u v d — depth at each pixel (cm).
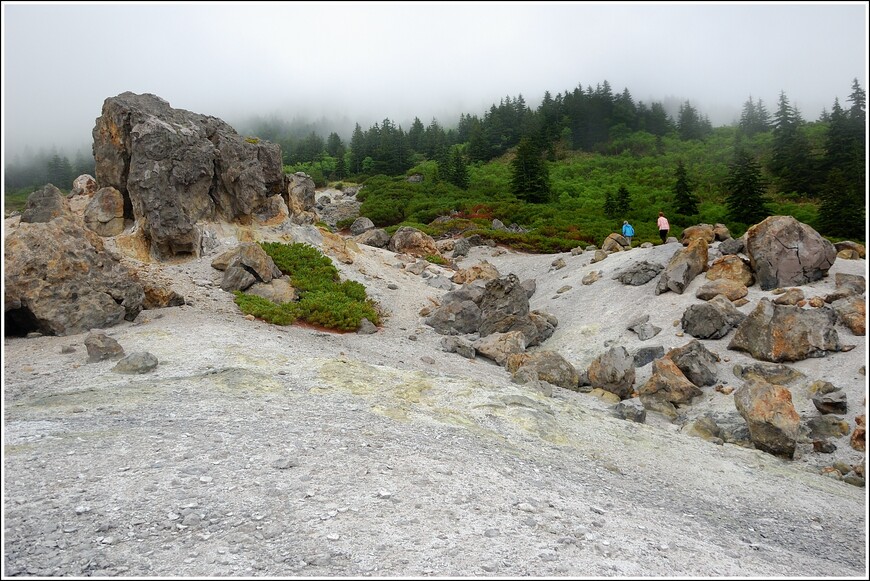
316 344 1819
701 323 1962
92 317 1725
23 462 770
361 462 859
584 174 7900
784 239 2180
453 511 719
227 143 2822
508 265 3684
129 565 541
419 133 12169
